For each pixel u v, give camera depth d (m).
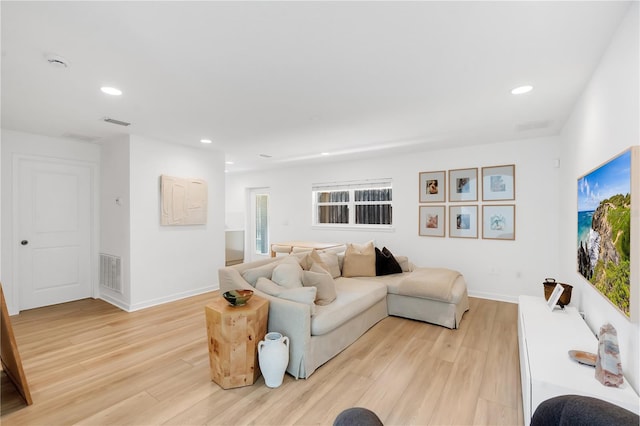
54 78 2.24
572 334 2.11
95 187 4.45
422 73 2.19
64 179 4.21
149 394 2.12
